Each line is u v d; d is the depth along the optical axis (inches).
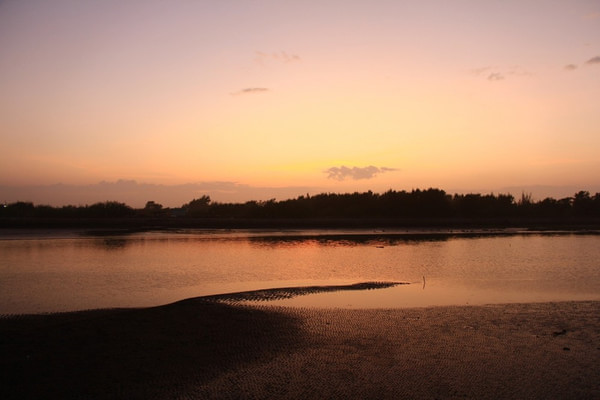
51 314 695.7
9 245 1737.2
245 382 430.9
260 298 824.3
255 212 4242.1
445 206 4431.6
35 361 474.3
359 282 1003.3
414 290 916.6
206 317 665.6
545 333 593.6
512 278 1067.9
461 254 1558.8
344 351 519.5
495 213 4478.3
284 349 524.7
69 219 3154.5
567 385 431.2
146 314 680.4
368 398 401.4
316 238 2226.9
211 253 1551.4
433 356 504.4
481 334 589.0
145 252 1556.3
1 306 748.6
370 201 4463.6
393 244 1925.4
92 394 401.4
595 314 697.0
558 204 4722.0
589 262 1352.1
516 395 409.7
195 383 426.9
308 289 916.6
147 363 473.7
